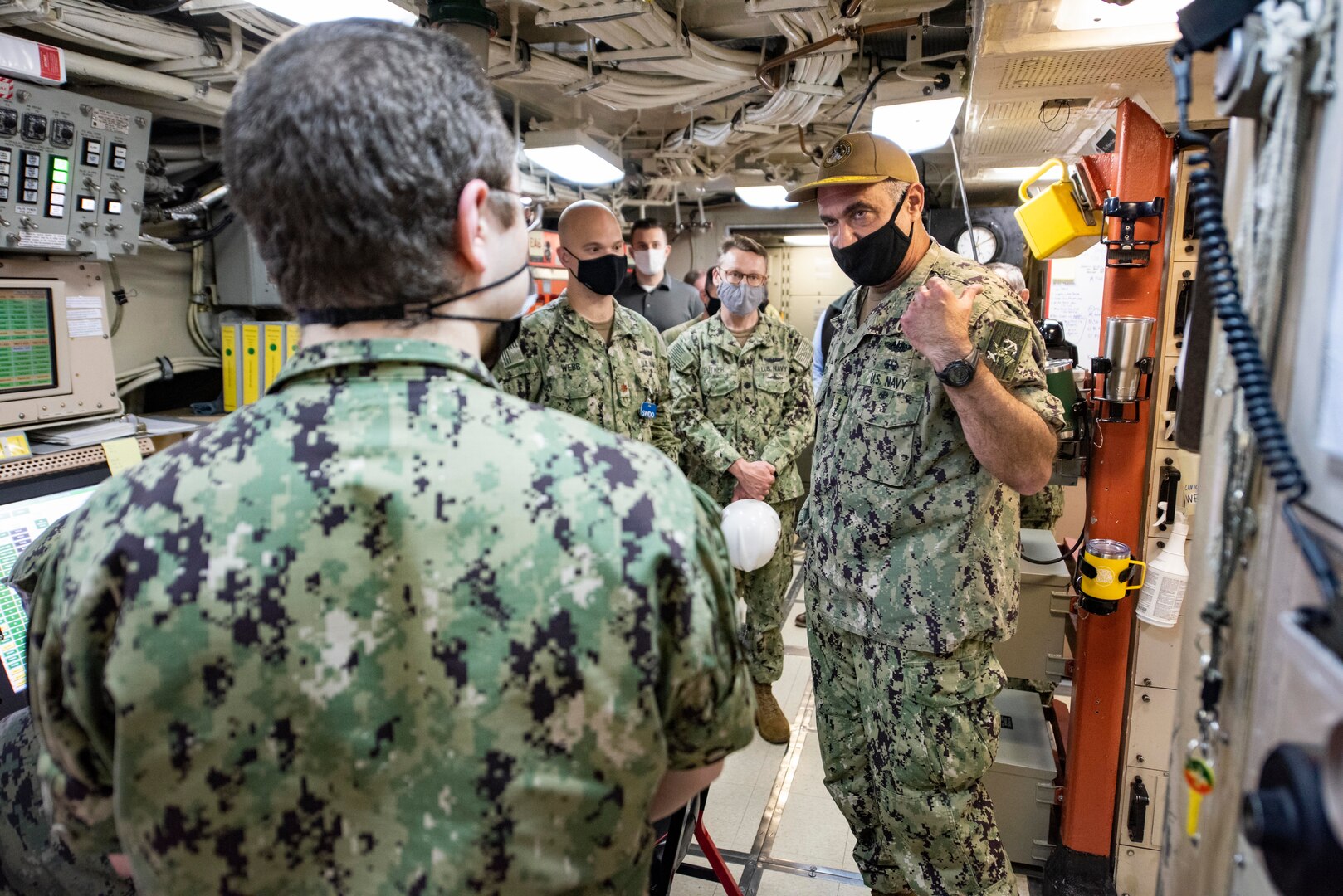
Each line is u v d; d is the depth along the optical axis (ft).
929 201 17.19
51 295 6.81
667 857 4.52
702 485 10.83
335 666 1.85
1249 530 2.08
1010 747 7.30
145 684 1.81
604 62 9.64
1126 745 6.48
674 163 14.99
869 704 5.65
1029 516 9.49
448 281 2.08
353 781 1.87
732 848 7.59
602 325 8.67
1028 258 15.31
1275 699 1.85
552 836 1.89
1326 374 1.68
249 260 9.93
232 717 1.83
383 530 1.89
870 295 6.05
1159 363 6.20
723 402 10.64
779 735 9.46
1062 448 6.81
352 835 1.88
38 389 6.75
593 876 1.96
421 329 2.12
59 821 2.08
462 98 2.03
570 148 10.90
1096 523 6.43
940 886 5.46
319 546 1.87
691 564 2.02
